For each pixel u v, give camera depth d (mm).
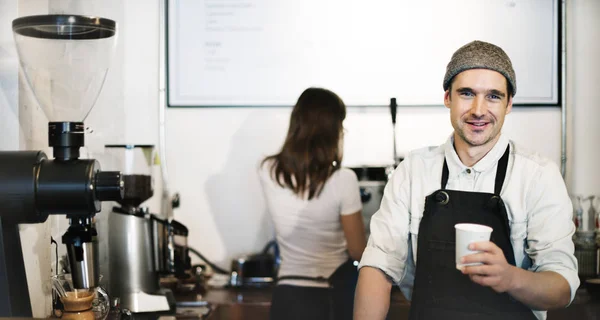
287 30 2629
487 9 2531
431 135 2607
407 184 1579
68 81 1433
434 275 1547
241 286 2521
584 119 2578
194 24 2645
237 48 2646
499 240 1481
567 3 2535
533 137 2570
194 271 2506
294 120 2105
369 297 1473
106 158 2293
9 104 1484
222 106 2666
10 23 1489
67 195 1219
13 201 1211
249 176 2689
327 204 2049
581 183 2584
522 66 2543
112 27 1387
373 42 2596
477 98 1452
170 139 2684
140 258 2049
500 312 1521
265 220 2695
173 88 2664
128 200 2098
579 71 2570
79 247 1312
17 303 1233
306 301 2045
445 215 1531
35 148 1604
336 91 2627
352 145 2631
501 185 1507
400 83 2594
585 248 2301
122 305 2020
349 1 2598
